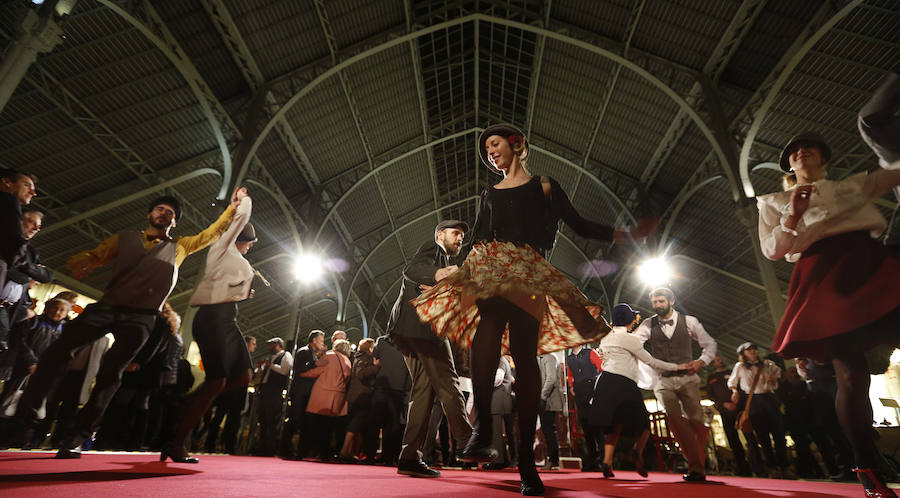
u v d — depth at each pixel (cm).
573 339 150
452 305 158
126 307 246
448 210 1988
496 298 138
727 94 1000
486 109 1546
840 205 161
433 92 1415
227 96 1044
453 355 284
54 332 427
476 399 131
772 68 914
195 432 601
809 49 805
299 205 1459
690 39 968
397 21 1138
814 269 161
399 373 486
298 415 589
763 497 154
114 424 400
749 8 861
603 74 1155
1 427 368
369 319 2059
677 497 143
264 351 2094
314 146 1303
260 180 1216
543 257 144
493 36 1261
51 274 382
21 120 844
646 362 338
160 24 805
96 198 1021
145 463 213
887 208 895
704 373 1756
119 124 931
